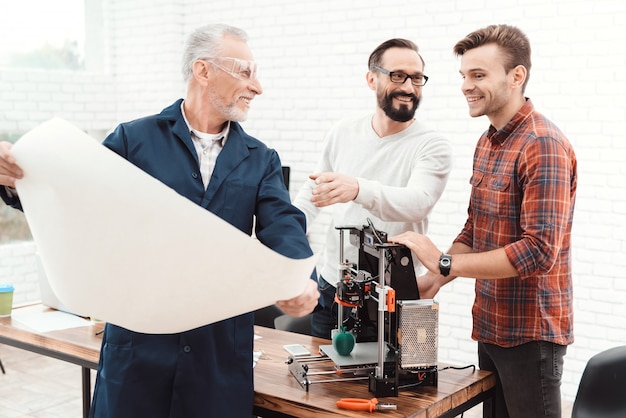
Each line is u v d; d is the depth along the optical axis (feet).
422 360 7.07
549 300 7.61
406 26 17.19
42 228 5.20
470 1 16.22
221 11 20.42
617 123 14.60
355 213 9.77
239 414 6.73
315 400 6.75
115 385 6.49
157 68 21.35
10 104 19.34
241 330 6.77
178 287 5.08
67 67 21.18
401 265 7.12
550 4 15.20
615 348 7.89
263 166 6.85
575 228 15.11
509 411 7.88
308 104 19.02
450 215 16.62
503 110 7.75
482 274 7.29
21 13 19.84
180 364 6.48
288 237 6.23
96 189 4.84
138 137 6.57
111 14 22.16
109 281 5.17
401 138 9.65
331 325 10.11
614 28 14.53
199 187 6.55
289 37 19.20
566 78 15.10
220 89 6.48
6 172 5.10
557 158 7.25
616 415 7.64
